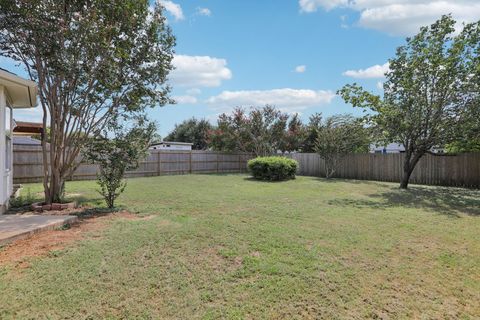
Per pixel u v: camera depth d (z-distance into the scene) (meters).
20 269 3.27
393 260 3.69
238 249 3.96
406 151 11.23
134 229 4.85
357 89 10.00
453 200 8.34
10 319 2.36
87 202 7.56
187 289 2.88
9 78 5.71
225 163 20.41
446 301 2.76
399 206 7.32
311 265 3.47
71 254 3.71
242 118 19.28
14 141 13.87
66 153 7.25
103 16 6.36
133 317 2.42
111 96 7.22
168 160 17.50
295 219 5.73
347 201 8.02
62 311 2.48
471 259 3.77
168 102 8.15
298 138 20.06
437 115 9.88
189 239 4.35
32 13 5.66
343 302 2.70
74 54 6.08
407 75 9.69
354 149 15.80
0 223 4.97
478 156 11.26
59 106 6.73
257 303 2.65
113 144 6.68
